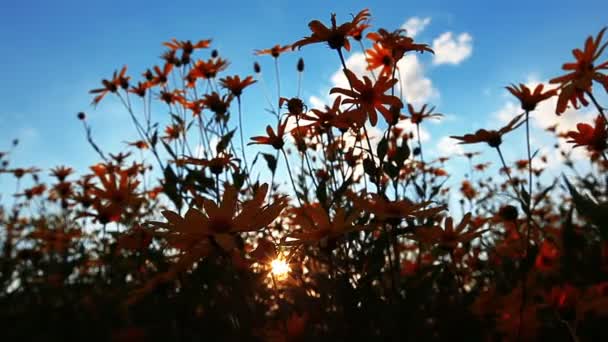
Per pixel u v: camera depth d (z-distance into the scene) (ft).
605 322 1.08
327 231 1.07
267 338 1.16
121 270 2.12
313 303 1.26
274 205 0.89
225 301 1.17
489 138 1.36
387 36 1.38
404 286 1.17
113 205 2.10
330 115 1.43
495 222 1.95
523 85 1.33
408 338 1.13
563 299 1.03
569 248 1.18
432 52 1.37
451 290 1.53
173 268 1.29
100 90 2.68
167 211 0.89
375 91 1.22
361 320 1.17
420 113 2.23
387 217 1.10
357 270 1.32
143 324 1.71
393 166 1.25
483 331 1.28
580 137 1.22
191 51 2.68
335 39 1.31
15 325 1.90
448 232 1.31
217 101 2.05
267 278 1.33
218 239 0.82
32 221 3.54
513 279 1.34
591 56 1.12
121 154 3.13
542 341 1.16
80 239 2.69
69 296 2.19
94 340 1.75
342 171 1.41
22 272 2.53
